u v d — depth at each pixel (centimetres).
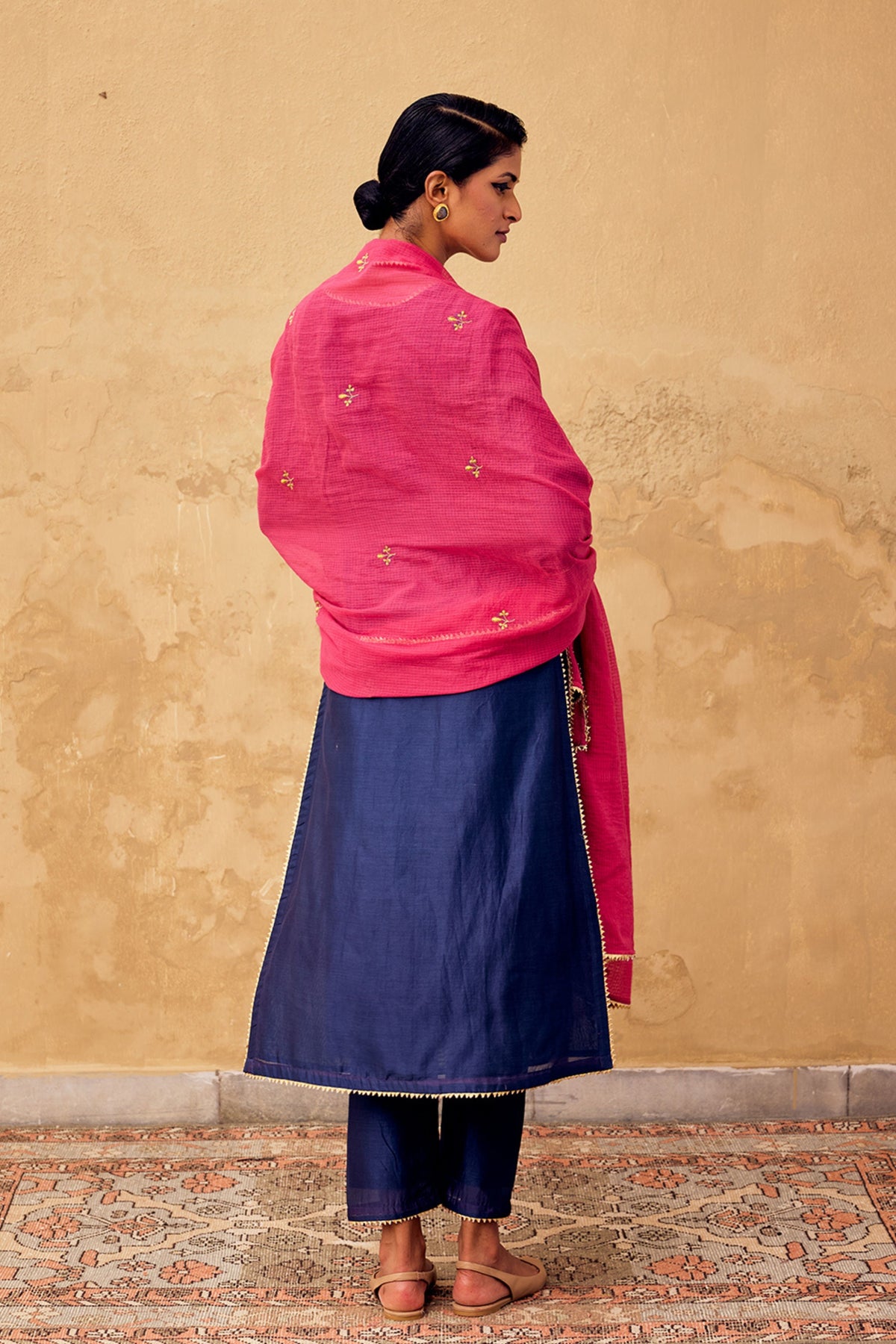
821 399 290
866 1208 256
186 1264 233
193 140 279
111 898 294
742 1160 278
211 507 287
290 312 283
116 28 277
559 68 281
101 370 283
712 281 286
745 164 284
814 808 298
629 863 221
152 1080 295
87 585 287
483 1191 213
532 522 193
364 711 205
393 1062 201
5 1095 294
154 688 290
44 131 278
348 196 282
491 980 200
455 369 190
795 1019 301
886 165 285
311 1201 258
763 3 281
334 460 200
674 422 289
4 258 279
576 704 219
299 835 221
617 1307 220
